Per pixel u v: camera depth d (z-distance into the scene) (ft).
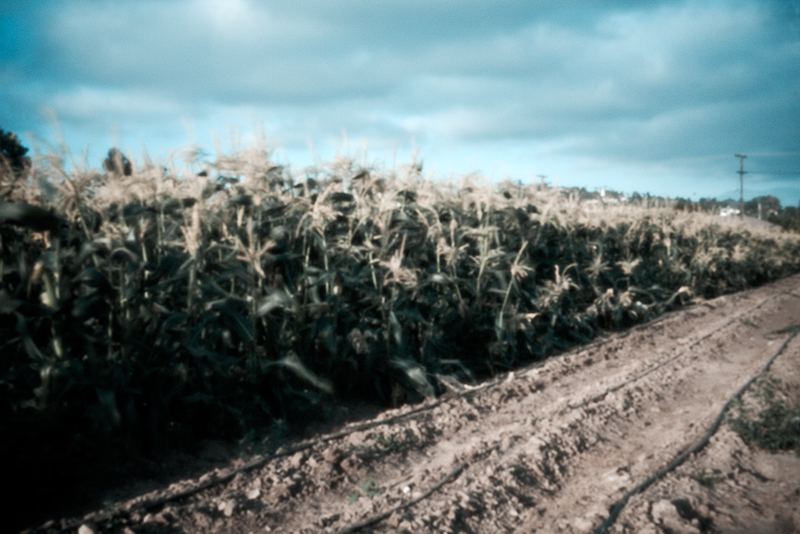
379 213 22.84
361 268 23.03
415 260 25.27
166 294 17.25
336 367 20.35
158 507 12.35
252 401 17.88
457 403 20.34
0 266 13.70
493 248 29.94
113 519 11.63
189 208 17.80
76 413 13.83
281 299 17.21
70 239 14.47
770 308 44.83
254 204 19.03
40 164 13.97
